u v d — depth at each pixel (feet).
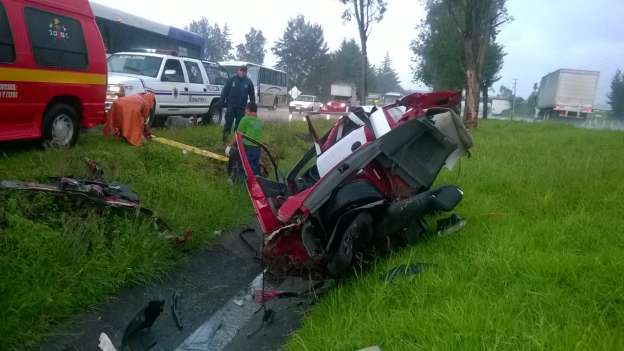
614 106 222.69
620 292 12.50
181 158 27.96
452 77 118.11
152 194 22.13
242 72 36.45
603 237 16.87
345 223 15.76
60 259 14.90
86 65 27.53
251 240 21.07
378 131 18.85
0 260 13.57
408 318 11.91
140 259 16.79
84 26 27.61
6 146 26.16
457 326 11.10
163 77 40.32
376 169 17.84
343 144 18.85
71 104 27.22
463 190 25.35
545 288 12.92
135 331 13.07
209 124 46.37
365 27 82.02
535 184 25.84
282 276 16.33
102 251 16.20
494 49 130.41
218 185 26.37
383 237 17.42
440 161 18.34
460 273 14.55
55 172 21.12
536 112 177.88
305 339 12.44
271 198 17.37
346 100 160.56
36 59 24.16
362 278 15.48
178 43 66.69
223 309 15.52
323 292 15.75
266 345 13.58
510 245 16.19
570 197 22.80
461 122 19.45
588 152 40.47
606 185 25.00
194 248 19.48
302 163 20.34
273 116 72.49
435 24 118.83
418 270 14.89
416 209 17.08
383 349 11.07
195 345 13.48
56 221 16.55
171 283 16.84
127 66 40.40
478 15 76.48
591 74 134.92
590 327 10.77
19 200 16.61
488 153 39.01
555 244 16.26
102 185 19.47
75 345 12.88
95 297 14.67
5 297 12.68
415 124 17.51
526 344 10.24
